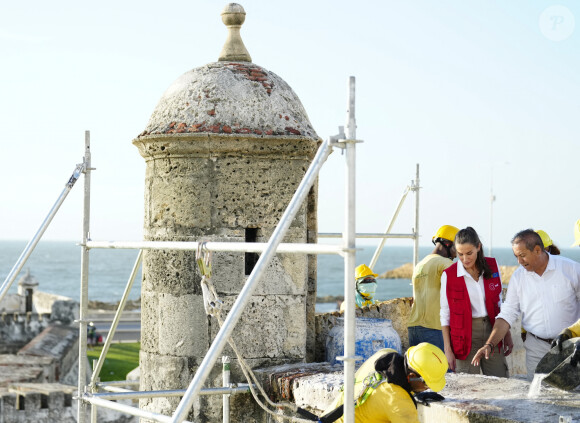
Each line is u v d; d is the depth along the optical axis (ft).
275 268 21.91
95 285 447.42
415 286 22.93
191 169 21.72
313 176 13.51
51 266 610.24
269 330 21.75
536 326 19.48
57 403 62.13
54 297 186.29
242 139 21.31
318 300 353.72
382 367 15.51
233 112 21.71
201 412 21.44
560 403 15.52
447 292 21.06
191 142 21.44
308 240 23.39
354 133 13.38
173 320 21.81
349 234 13.30
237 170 21.65
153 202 22.41
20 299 177.37
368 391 15.40
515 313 19.75
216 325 21.50
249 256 22.17
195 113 21.75
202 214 21.63
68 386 65.16
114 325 21.67
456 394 16.57
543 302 19.30
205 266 15.62
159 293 22.15
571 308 19.29
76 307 139.95
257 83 22.31
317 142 22.35
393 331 22.59
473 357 20.95
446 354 20.99
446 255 23.31
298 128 22.03
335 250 13.43
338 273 522.47
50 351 104.63
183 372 21.67
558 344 16.37
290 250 14.06
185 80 22.65
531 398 15.96
